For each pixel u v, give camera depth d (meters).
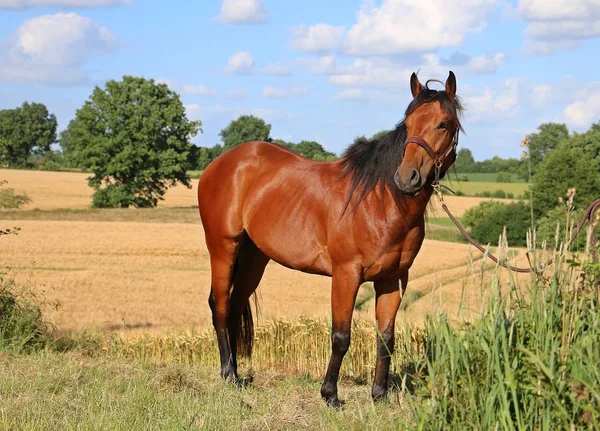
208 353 11.82
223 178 6.96
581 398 3.22
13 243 35.25
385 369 5.97
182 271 28.91
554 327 4.15
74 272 27.05
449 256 33.06
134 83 69.50
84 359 7.71
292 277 27.47
